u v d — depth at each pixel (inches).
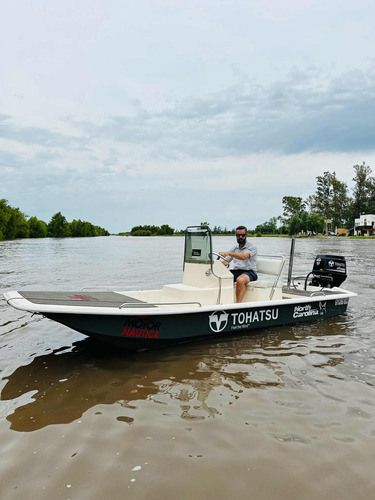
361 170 4074.8
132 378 160.7
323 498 92.0
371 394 147.3
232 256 245.0
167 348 200.5
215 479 98.4
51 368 171.6
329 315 268.4
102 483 96.3
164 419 127.3
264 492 93.9
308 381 159.2
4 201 2726.4
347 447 112.0
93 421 125.6
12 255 950.4
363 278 481.1
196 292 217.5
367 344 209.8
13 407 134.9
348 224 4249.5
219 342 211.0
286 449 111.1
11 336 218.8
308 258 826.8
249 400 141.3
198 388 151.6
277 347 203.3
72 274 534.0
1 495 91.7
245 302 233.1
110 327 178.4
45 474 99.5
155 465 103.7
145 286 420.8
